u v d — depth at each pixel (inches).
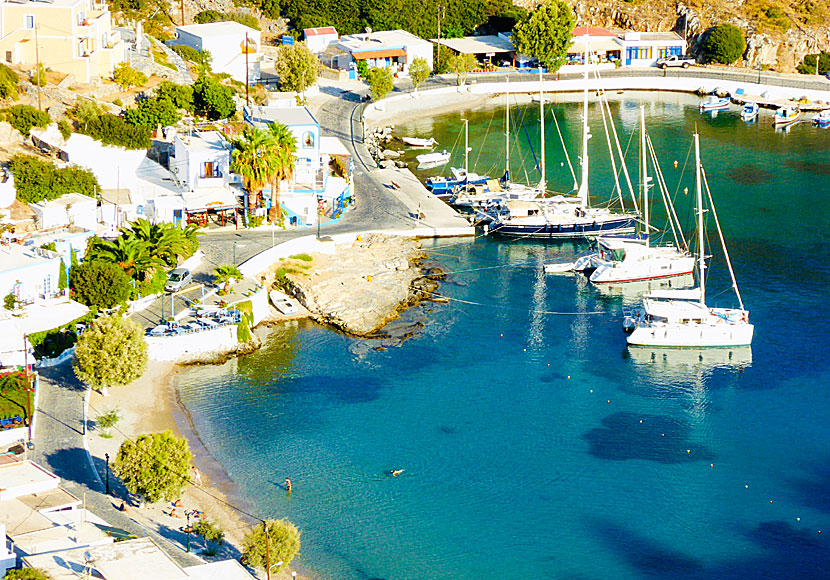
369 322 5536.4
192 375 4987.7
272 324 5502.0
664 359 5251.0
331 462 4362.7
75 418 4419.3
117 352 4557.1
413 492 4180.6
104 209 5999.0
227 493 4124.0
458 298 5871.1
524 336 5462.6
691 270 6146.7
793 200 7406.5
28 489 3715.6
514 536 3932.1
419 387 4968.0
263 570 3602.4
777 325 5561.0
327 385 4955.7
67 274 5118.1
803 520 4035.4
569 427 4655.5
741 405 4837.6
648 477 4301.2
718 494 4197.8
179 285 5462.6
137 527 3732.8
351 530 3939.5
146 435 3919.8
